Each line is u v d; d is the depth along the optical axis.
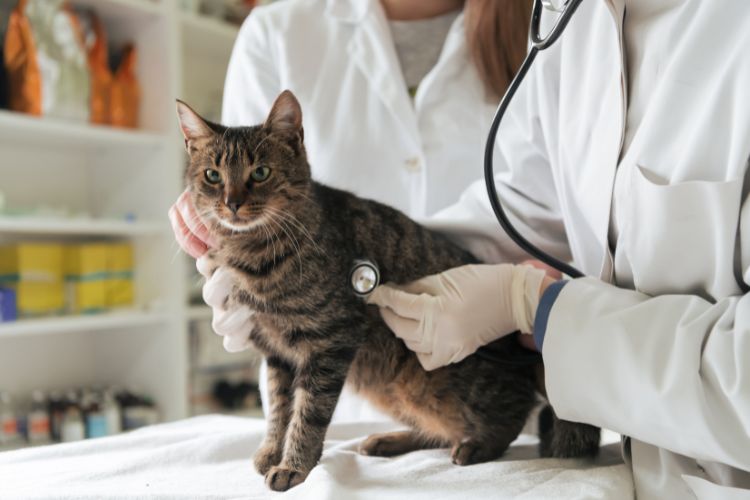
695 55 0.83
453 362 1.12
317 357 1.11
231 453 1.08
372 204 1.30
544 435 1.21
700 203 0.80
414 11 1.72
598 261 1.10
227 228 1.14
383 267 1.20
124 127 2.71
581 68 1.02
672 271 0.85
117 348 2.93
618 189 0.93
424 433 1.25
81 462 1.01
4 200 2.61
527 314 1.02
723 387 0.71
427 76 1.61
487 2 1.49
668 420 0.75
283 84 1.68
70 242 2.88
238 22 3.21
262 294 1.11
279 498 0.80
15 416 2.56
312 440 1.05
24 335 2.75
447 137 1.58
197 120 1.19
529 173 1.26
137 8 2.65
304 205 1.17
